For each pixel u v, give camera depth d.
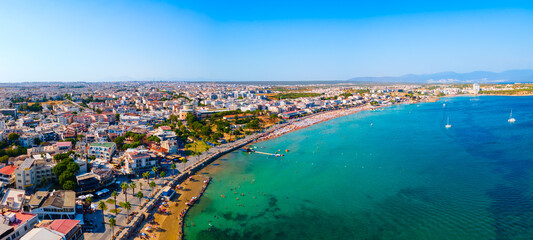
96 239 135.38
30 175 179.38
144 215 159.00
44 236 109.94
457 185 197.62
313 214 167.00
